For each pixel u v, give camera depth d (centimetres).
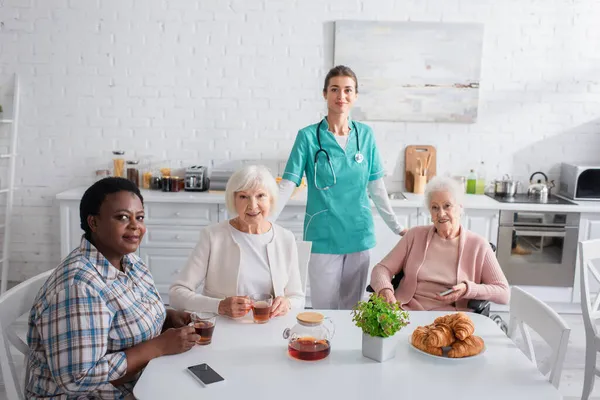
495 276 245
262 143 438
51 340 150
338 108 273
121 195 164
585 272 250
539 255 398
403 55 425
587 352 252
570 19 423
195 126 436
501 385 154
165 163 439
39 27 421
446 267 250
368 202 288
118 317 164
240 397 144
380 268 258
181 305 212
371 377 156
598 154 438
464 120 432
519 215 392
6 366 167
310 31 425
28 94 429
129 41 425
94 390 156
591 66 428
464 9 422
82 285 153
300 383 152
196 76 430
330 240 283
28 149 436
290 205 395
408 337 184
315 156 279
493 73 430
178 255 404
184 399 142
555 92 431
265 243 223
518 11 422
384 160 440
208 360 165
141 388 147
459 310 240
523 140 437
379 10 421
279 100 433
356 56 424
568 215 392
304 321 170
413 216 396
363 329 167
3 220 442
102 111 433
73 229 400
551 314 177
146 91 431
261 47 426
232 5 422
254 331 188
